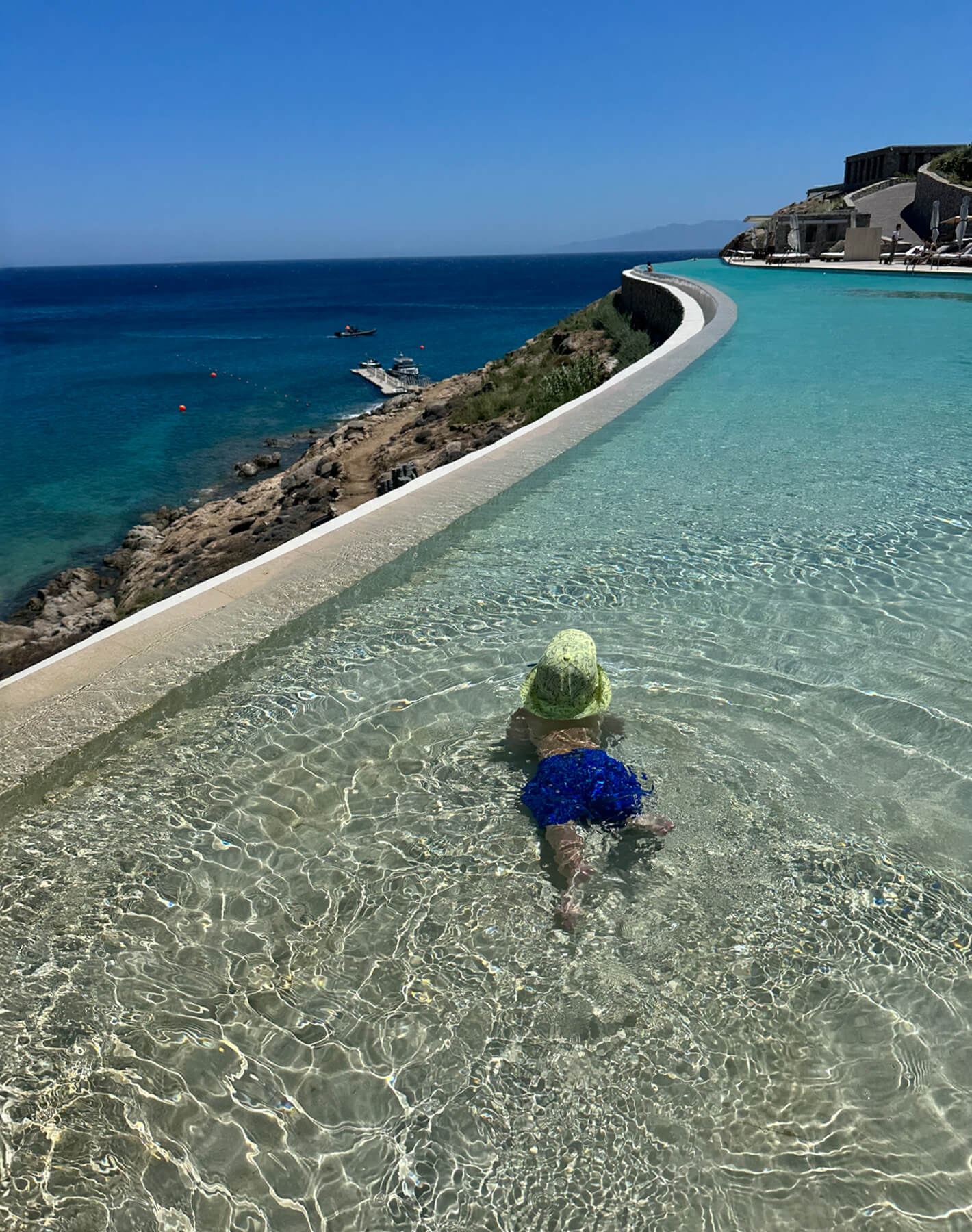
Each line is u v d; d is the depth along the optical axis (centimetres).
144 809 349
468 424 2212
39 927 289
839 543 598
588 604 522
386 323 8875
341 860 318
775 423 930
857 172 5694
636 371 1220
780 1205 200
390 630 495
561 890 298
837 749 371
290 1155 215
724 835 322
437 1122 223
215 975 269
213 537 1867
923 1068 232
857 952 270
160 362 5909
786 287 2642
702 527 638
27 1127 222
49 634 1498
